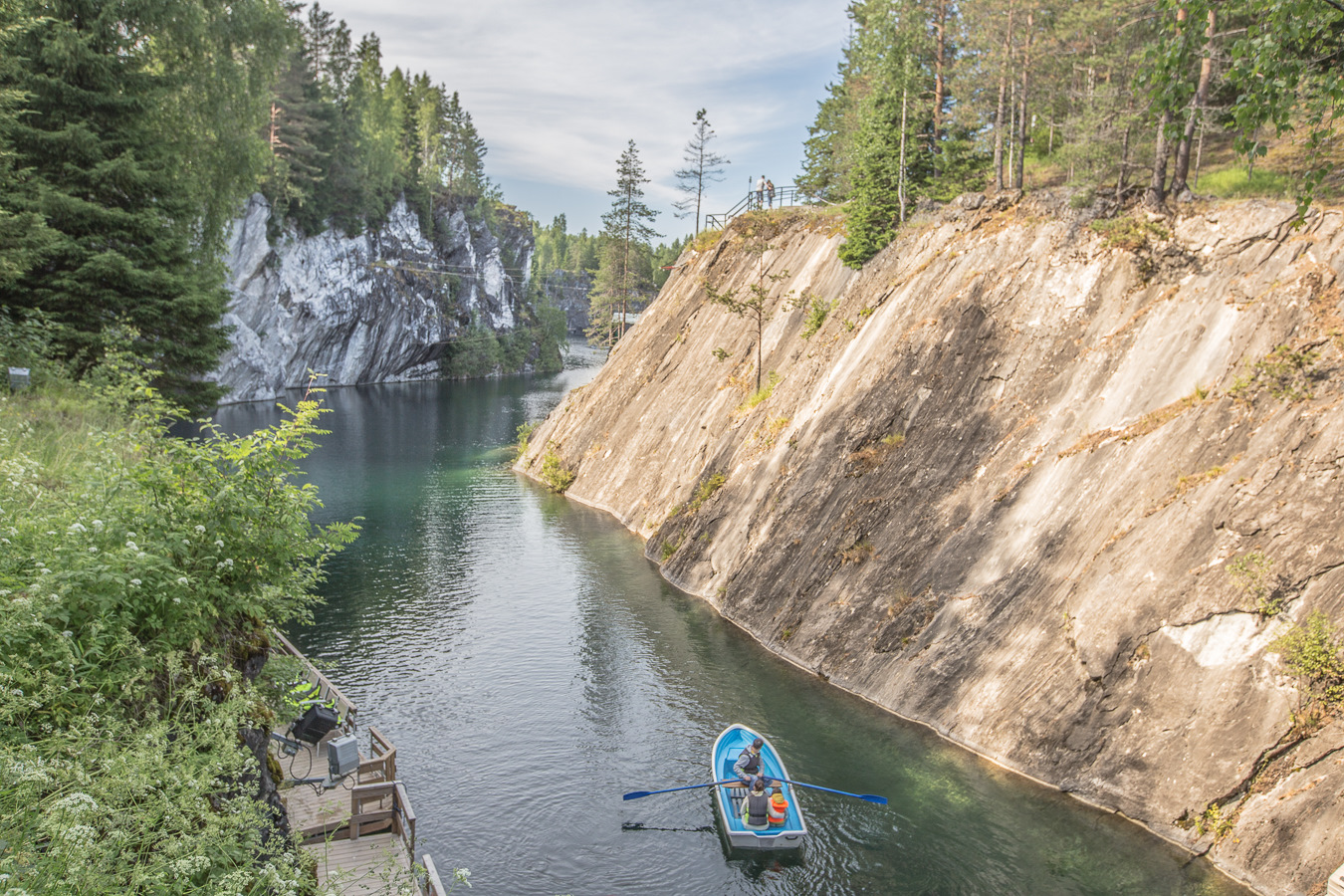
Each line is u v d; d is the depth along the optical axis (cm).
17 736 705
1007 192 2866
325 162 10050
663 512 4066
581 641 2692
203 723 855
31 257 2175
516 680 2400
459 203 14438
